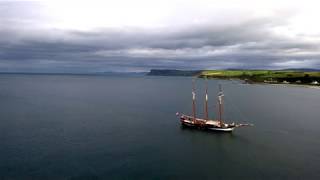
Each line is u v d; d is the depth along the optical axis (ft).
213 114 510.17
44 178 220.23
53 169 236.63
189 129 377.71
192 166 248.73
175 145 306.76
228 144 311.47
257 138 336.29
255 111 549.13
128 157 267.80
